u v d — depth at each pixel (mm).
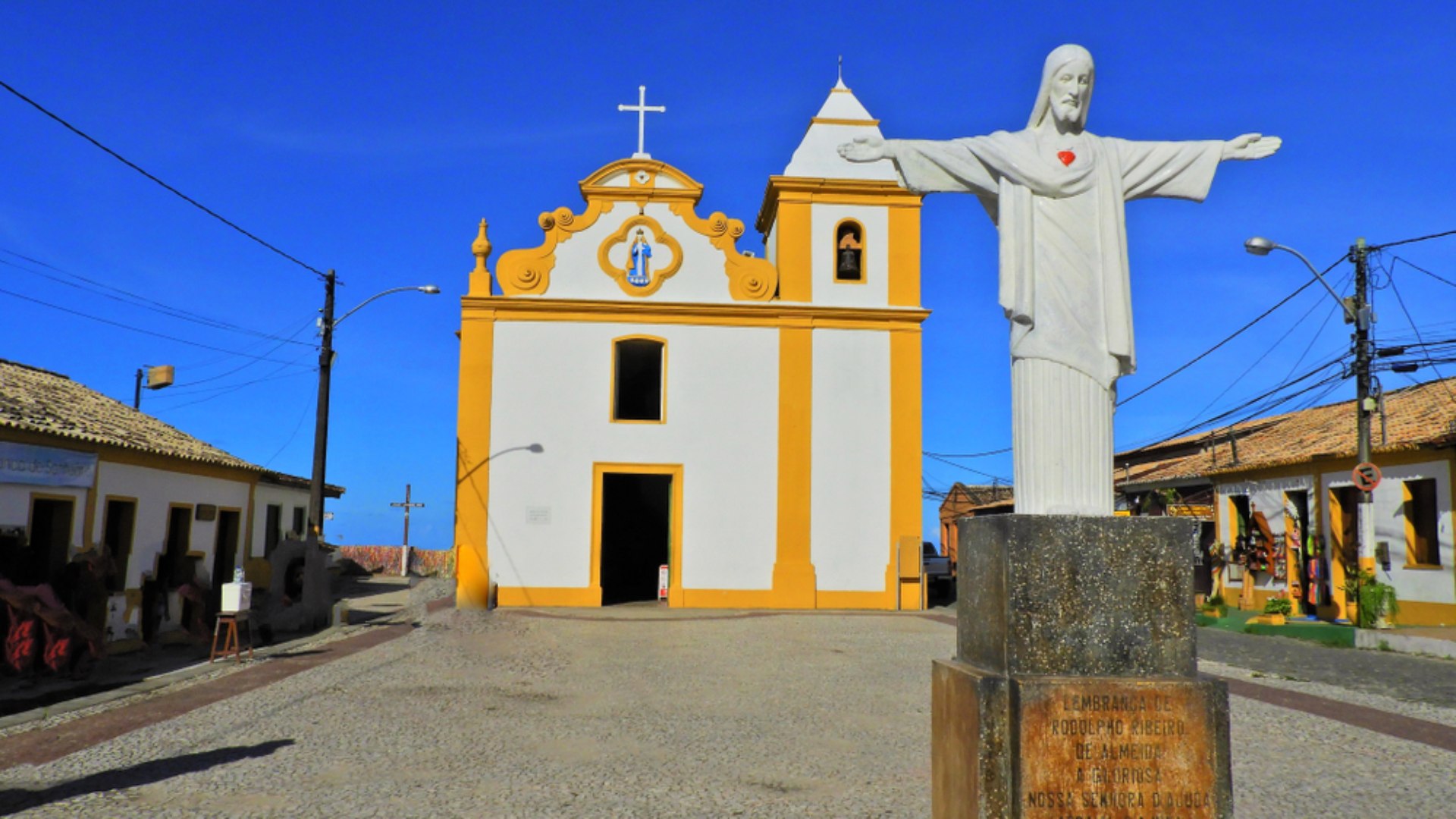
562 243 23625
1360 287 17969
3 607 12125
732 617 20641
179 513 18516
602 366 23266
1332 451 20375
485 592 22500
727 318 23500
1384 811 6617
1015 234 4715
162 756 8055
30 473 13766
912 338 23719
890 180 24219
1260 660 14695
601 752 8250
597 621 19672
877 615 21578
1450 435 17266
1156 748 4043
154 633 16969
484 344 23078
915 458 23469
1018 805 3992
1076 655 4141
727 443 23250
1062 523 4184
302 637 17562
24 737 8812
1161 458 32562
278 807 6605
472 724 9367
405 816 6422
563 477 22922
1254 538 23328
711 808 6625
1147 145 4879
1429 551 18484
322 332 20453
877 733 9062
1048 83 4750
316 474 20000
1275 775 7539
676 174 23906
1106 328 4684
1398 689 11703
